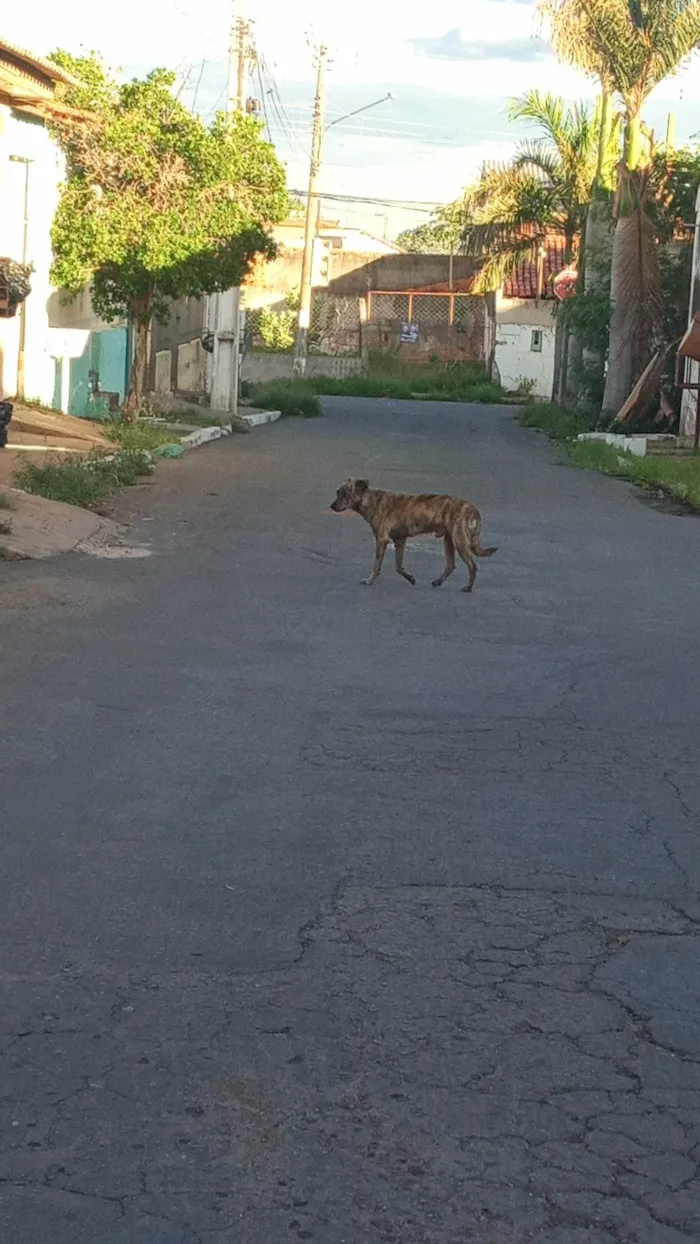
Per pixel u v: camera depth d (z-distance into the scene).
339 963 6.30
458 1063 5.44
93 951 6.31
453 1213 4.50
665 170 45.00
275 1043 5.54
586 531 22.19
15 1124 4.89
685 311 45.09
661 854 7.89
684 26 39.97
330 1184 4.62
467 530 15.99
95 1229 4.37
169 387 49.97
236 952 6.36
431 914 6.90
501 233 58.41
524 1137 4.94
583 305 45.78
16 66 31.56
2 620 13.27
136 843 7.70
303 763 9.34
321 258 87.56
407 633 13.76
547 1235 4.42
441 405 65.88
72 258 34.28
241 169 35.41
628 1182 4.70
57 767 9.00
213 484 25.38
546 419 49.44
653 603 16.06
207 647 12.66
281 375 78.38
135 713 10.38
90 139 33.81
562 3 40.44
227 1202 4.51
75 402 37.47
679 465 31.88
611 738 10.27
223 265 35.94
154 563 16.81
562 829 8.24
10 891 6.96
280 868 7.42
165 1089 5.16
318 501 23.59
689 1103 5.21
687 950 6.61
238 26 41.25
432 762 9.51
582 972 6.32
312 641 13.15
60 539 17.20
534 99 55.50
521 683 11.91
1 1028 5.57
